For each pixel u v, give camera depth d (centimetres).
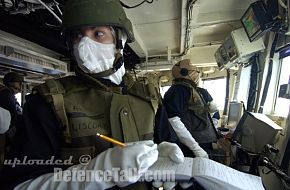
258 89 294
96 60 72
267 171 204
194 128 200
